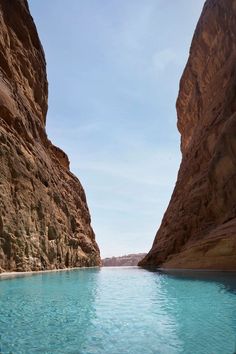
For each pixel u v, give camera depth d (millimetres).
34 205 24188
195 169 35188
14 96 25938
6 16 27875
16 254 20156
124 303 10891
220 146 26609
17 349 6039
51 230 26828
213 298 11125
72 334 7055
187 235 31016
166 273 21922
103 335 7000
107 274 23578
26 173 23812
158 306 10289
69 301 10961
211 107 36594
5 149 21266
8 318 8359
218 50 39719
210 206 28109
